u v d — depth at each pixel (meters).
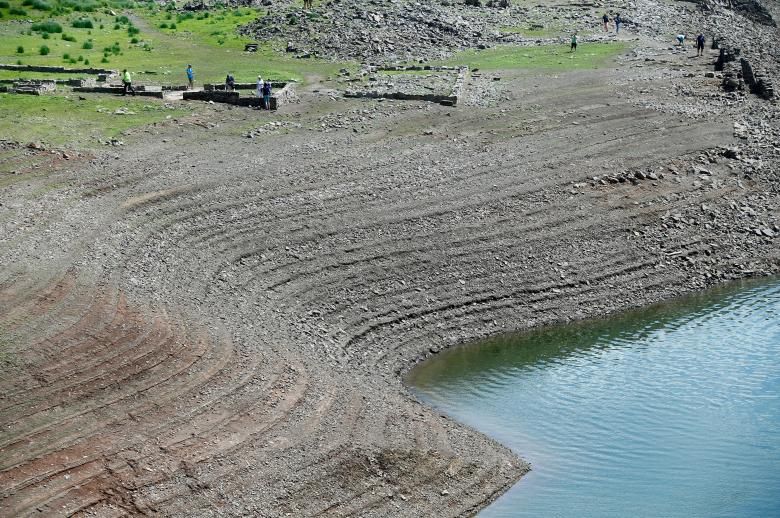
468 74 83.06
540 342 46.56
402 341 45.50
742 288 53.03
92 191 53.88
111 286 42.94
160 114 68.25
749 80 81.19
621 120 71.12
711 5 127.75
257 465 32.84
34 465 31.08
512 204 57.00
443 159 62.34
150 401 35.00
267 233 51.34
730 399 40.59
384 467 34.06
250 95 73.19
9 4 102.69
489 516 32.94
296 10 102.06
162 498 30.84
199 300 43.91
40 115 66.00
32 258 44.78
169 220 51.28
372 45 91.12
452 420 38.66
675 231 57.28
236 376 37.50
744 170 64.25
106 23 101.06
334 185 57.41
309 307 46.25
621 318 49.41
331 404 37.31
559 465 35.94
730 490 34.34
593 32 104.31
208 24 100.38
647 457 36.41
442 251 52.00
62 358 36.56
